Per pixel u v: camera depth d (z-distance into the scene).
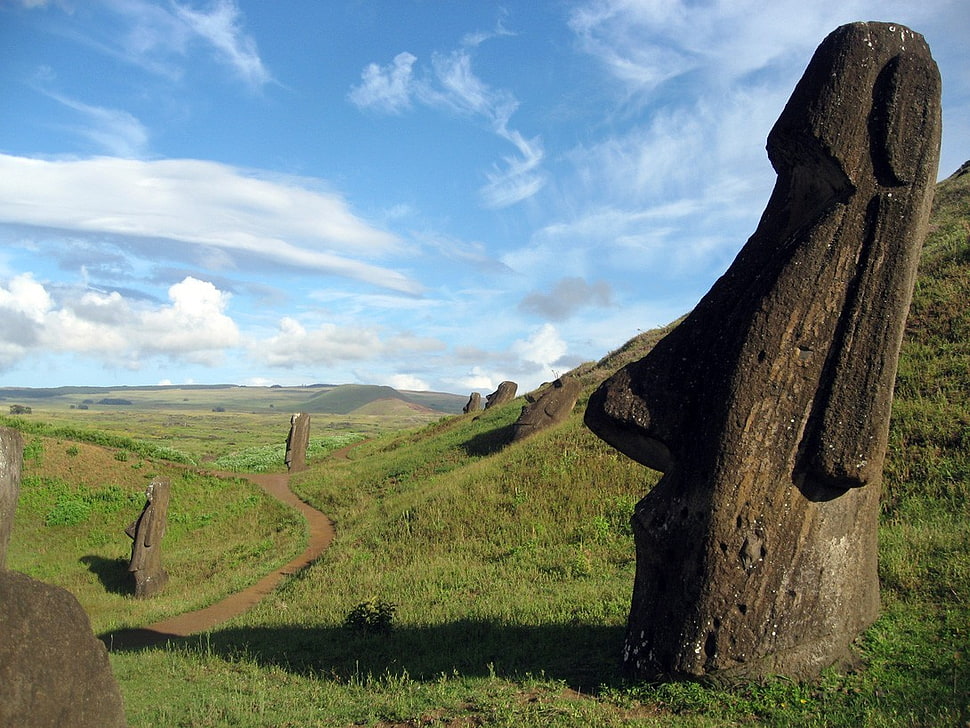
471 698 7.58
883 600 8.58
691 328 8.30
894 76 7.54
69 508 28.08
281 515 27.95
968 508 11.29
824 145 7.57
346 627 12.16
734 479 7.39
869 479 7.34
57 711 4.67
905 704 6.27
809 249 7.52
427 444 36.25
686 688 7.23
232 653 11.31
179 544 26.62
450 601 13.04
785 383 7.41
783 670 7.17
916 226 7.50
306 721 7.52
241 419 181.88
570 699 7.42
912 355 16.80
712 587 7.29
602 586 12.30
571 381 29.39
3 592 4.54
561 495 18.28
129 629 15.38
